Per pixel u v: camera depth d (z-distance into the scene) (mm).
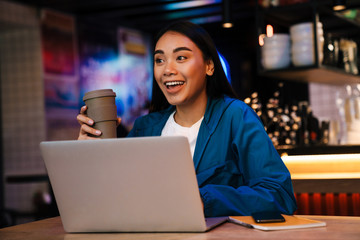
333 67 3270
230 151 1564
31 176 4965
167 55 1556
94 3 5617
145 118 1842
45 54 5789
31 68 5848
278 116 3051
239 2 5602
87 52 6234
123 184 1103
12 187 5805
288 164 2516
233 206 1294
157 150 1051
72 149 1120
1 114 5973
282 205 1363
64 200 1177
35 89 5848
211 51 1604
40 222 1396
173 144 1034
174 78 1547
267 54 3188
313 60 3045
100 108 1346
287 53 3145
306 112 3172
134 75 7000
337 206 2379
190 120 1677
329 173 2428
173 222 1101
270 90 5168
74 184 1148
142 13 6383
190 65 1543
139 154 1066
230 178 1541
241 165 1509
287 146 2807
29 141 5875
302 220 1179
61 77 5938
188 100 1600
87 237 1130
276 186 1381
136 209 1115
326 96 5277
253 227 1126
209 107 1635
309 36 3049
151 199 1096
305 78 3738
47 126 5832
